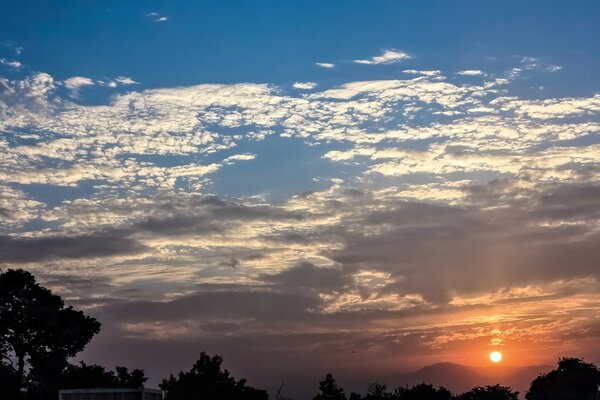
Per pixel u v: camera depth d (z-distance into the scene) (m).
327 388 115.12
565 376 135.50
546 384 136.62
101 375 91.75
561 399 134.00
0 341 88.06
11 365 88.94
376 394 123.25
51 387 87.00
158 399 54.09
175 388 86.69
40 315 87.56
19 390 86.81
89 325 91.75
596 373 135.88
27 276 91.44
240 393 89.75
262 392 94.44
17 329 88.25
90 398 50.53
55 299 91.75
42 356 87.94
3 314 87.88
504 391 131.25
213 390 86.69
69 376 89.19
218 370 90.75
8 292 88.31
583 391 134.00
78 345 90.44
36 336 89.31
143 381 92.44
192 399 85.50
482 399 129.00
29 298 89.62
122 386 90.44
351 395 120.50
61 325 89.44
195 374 89.81
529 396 138.38
